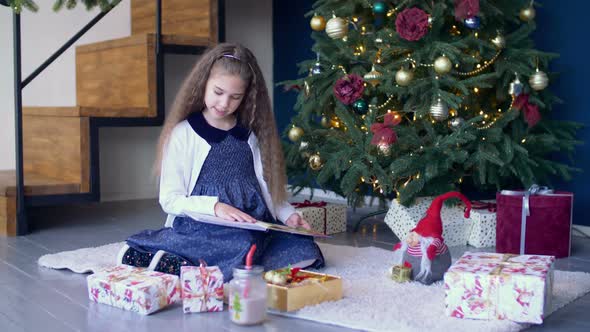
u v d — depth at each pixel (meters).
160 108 3.22
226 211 1.88
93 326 1.61
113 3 3.16
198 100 2.03
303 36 4.37
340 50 2.91
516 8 2.83
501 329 1.53
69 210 3.64
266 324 1.61
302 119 3.02
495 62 2.75
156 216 3.45
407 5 2.75
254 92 2.04
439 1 2.72
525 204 2.41
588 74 3.01
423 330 1.51
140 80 3.23
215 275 1.72
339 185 3.05
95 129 3.04
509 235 2.46
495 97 2.89
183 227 2.00
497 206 2.51
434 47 2.58
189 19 3.55
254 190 2.05
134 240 2.00
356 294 1.82
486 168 2.67
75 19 3.93
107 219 3.34
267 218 2.11
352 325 1.57
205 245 1.96
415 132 2.66
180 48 3.28
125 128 4.10
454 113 2.73
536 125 2.91
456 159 2.53
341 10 2.90
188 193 2.03
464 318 1.61
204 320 1.65
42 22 3.82
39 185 2.94
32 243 2.71
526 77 2.78
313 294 1.72
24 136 3.59
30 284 2.02
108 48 3.49
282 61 4.56
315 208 2.90
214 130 2.03
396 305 1.71
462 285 1.61
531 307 1.57
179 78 4.30
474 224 2.70
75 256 2.34
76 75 3.84
